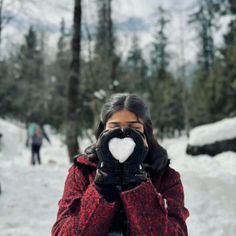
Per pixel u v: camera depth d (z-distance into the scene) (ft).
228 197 28.53
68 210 5.15
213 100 125.49
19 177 30.76
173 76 183.21
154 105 167.22
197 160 48.47
